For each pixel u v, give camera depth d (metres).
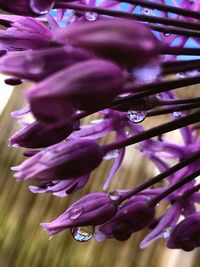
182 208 0.09
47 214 0.23
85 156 0.07
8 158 0.24
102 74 0.05
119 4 0.08
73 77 0.05
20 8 0.07
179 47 0.07
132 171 0.21
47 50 0.06
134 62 0.05
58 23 0.07
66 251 0.22
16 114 0.07
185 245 0.08
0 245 0.23
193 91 0.19
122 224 0.08
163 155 0.09
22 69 0.06
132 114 0.08
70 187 0.07
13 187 0.24
